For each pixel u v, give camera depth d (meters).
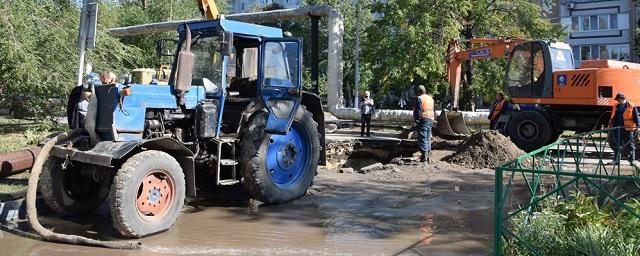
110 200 5.86
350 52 41.25
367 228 6.48
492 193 8.55
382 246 5.71
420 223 6.70
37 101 14.95
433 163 11.49
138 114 6.71
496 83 22.58
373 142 13.97
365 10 40.78
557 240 4.31
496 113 15.14
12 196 7.09
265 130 7.53
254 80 8.08
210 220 6.91
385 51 22.72
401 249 5.59
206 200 8.14
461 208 7.50
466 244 5.76
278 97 7.98
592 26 38.41
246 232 6.30
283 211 7.45
